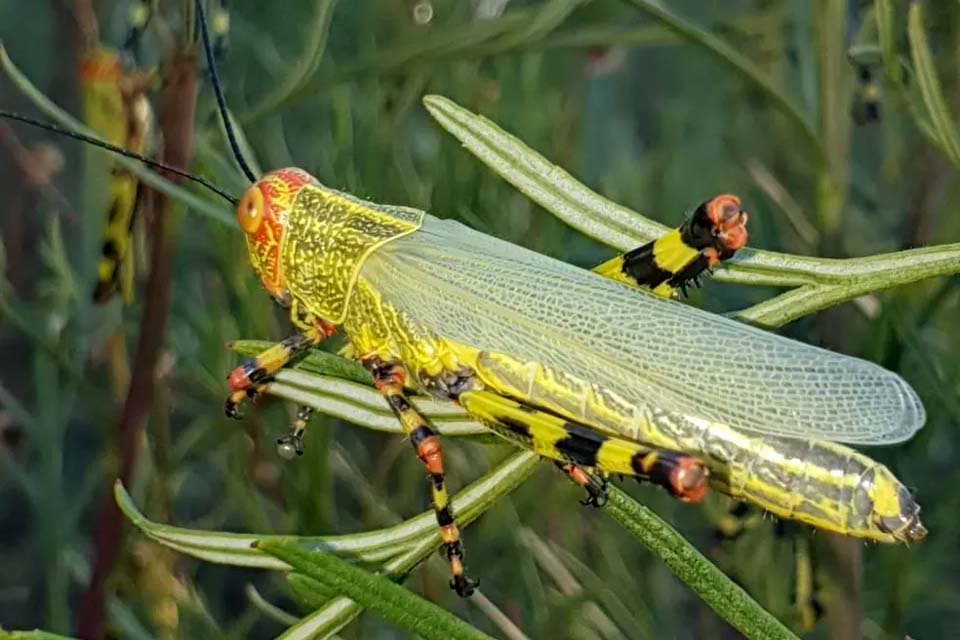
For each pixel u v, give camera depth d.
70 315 0.19
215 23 0.18
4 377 0.23
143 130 0.18
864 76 0.17
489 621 0.20
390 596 0.14
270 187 0.17
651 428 0.16
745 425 0.15
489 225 0.19
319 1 0.17
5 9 0.25
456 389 0.16
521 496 0.20
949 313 0.19
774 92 0.17
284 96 0.18
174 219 0.18
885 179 0.21
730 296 0.19
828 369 0.16
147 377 0.18
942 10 0.19
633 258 0.16
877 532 0.15
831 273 0.15
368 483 0.21
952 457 0.20
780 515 0.15
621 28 0.19
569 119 0.21
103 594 0.18
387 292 0.16
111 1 0.20
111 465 0.18
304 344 0.16
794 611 0.18
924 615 0.20
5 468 0.21
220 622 0.22
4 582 0.23
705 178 0.24
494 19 0.18
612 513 0.14
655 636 0.19
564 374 0.16
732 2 0.23
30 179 0.22
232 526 0.22
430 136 0.22
